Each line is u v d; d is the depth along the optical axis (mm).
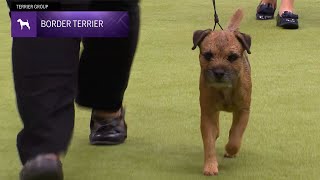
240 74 4332
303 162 4672
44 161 3758
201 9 12383
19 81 3861
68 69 3922
